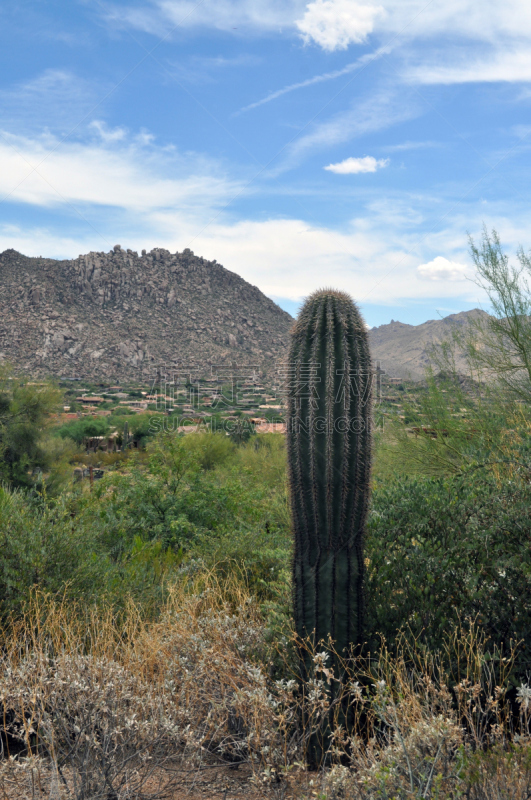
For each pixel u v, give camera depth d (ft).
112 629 11.04
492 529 10.44
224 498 26.45
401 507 11.59
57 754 7.70
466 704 7.68
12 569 11.92
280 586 13.76
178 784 7.64
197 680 9.37
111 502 24.95
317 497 9.32
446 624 9.37
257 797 7.31
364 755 7.27
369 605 9.95
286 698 8.26
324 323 10.12
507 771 6.24
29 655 9.16
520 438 16.75
